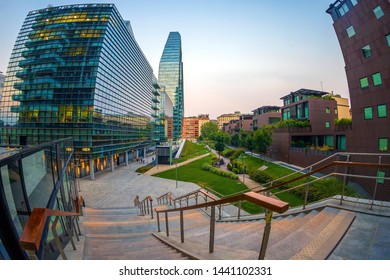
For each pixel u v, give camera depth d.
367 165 4.34
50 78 32.56
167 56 133.12
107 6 37.25
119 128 41.34
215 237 4.94
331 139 39.53
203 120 193.50
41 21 36.19
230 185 25.62
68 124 31.52
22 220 3.53
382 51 19.09
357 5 21.11
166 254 4.23
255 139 40.66
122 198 22.33
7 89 34.44
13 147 8.34
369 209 4.40
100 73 33.25
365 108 20.78
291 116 46.38
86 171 34.38
